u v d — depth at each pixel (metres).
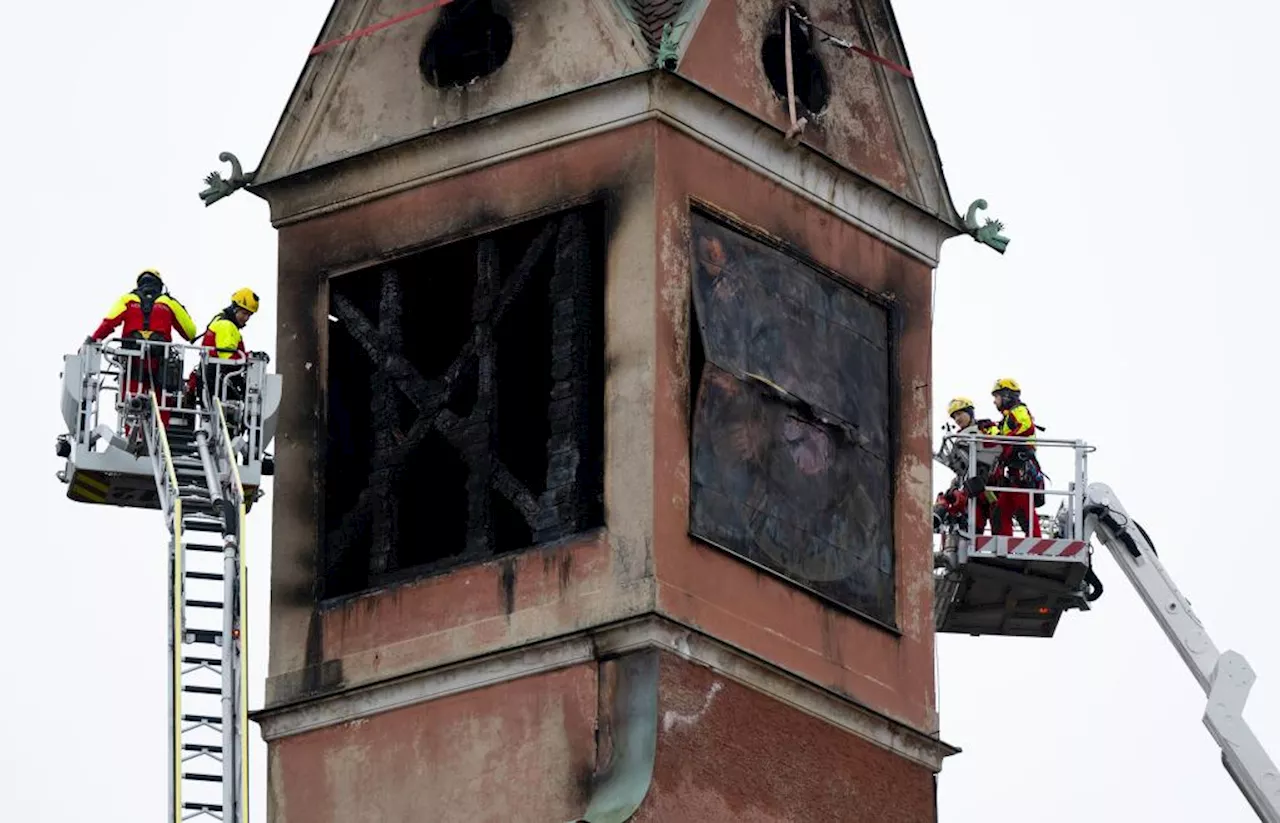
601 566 59.09
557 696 58.97
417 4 62.12
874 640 61.09
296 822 59.97
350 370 61.84
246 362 61.50
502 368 60.78
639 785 58.06
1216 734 67.19
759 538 60.22
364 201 61.91
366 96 62.12
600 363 60.00
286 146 62.38
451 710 59.56
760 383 60.66
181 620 59.81
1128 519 68.00
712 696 59.03
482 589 59.72
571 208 60.56
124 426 61.66
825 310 61.81
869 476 61.75
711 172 60.91
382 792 59.66
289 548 61.09
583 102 60.78
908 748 61.06
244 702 59.03
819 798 59.84
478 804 59.06
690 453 59.72
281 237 62.28
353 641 60.38
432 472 61.38
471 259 61.31
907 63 63.28
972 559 67.62
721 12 61.34
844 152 62.47
